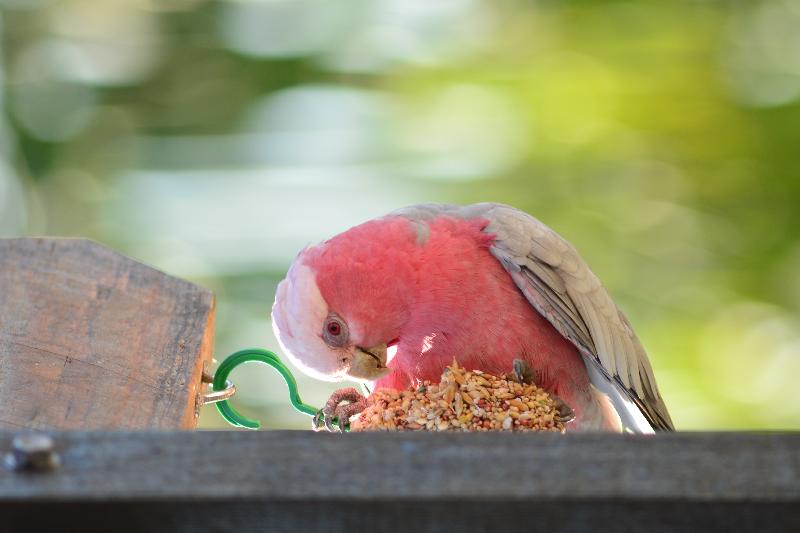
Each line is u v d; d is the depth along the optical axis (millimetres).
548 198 11281
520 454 3578
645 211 11367
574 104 11672
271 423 9852
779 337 10883
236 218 11164
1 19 12500
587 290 6270
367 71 11773
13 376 5203
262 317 10352
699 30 12008
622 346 6328
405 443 3609
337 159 11367
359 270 5730
